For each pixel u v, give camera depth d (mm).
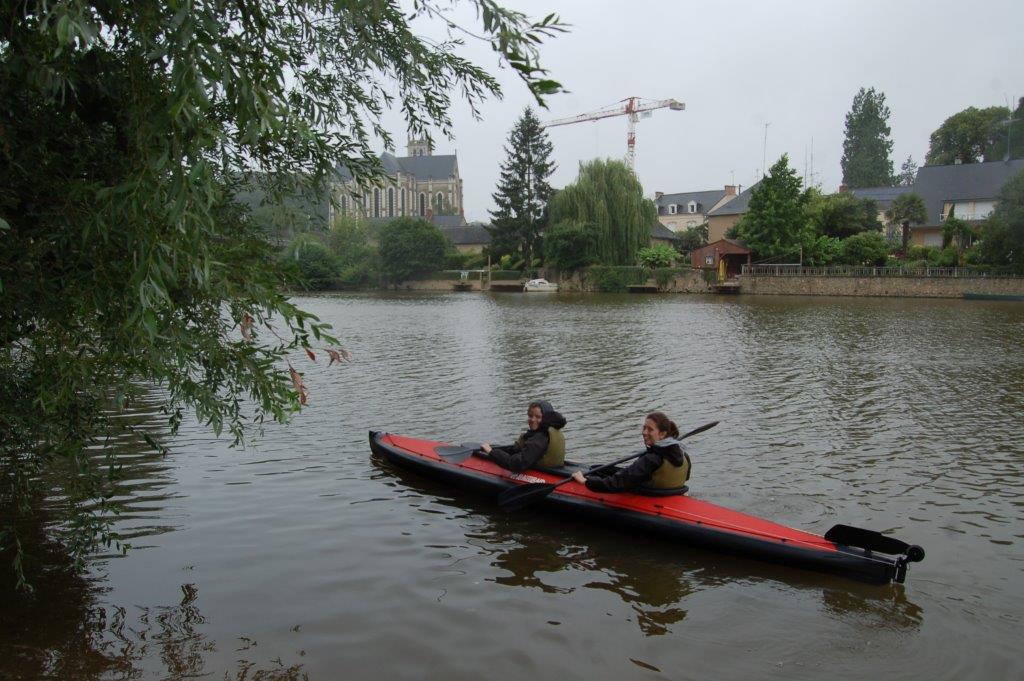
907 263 46031
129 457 8789
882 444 9672
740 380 14805
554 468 7520
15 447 4930
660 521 6422
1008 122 64500
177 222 3201
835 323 27125
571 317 31422
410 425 10859
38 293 3992
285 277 4520
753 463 8828
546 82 3131
